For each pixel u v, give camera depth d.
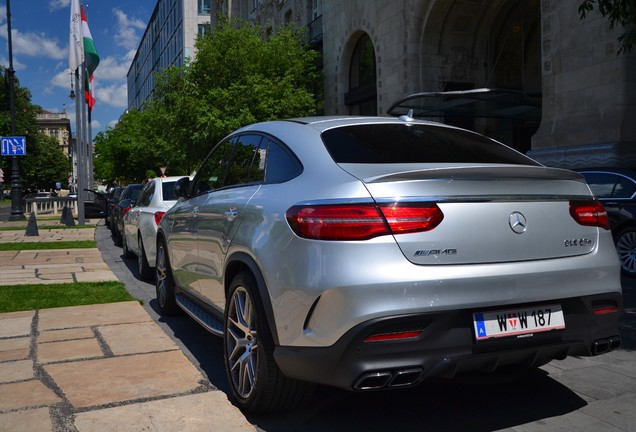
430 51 18.66
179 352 4.29
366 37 22.16
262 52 23.03
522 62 18.55
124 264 10.30
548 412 3.30
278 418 3.26
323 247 2.71
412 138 3.54
